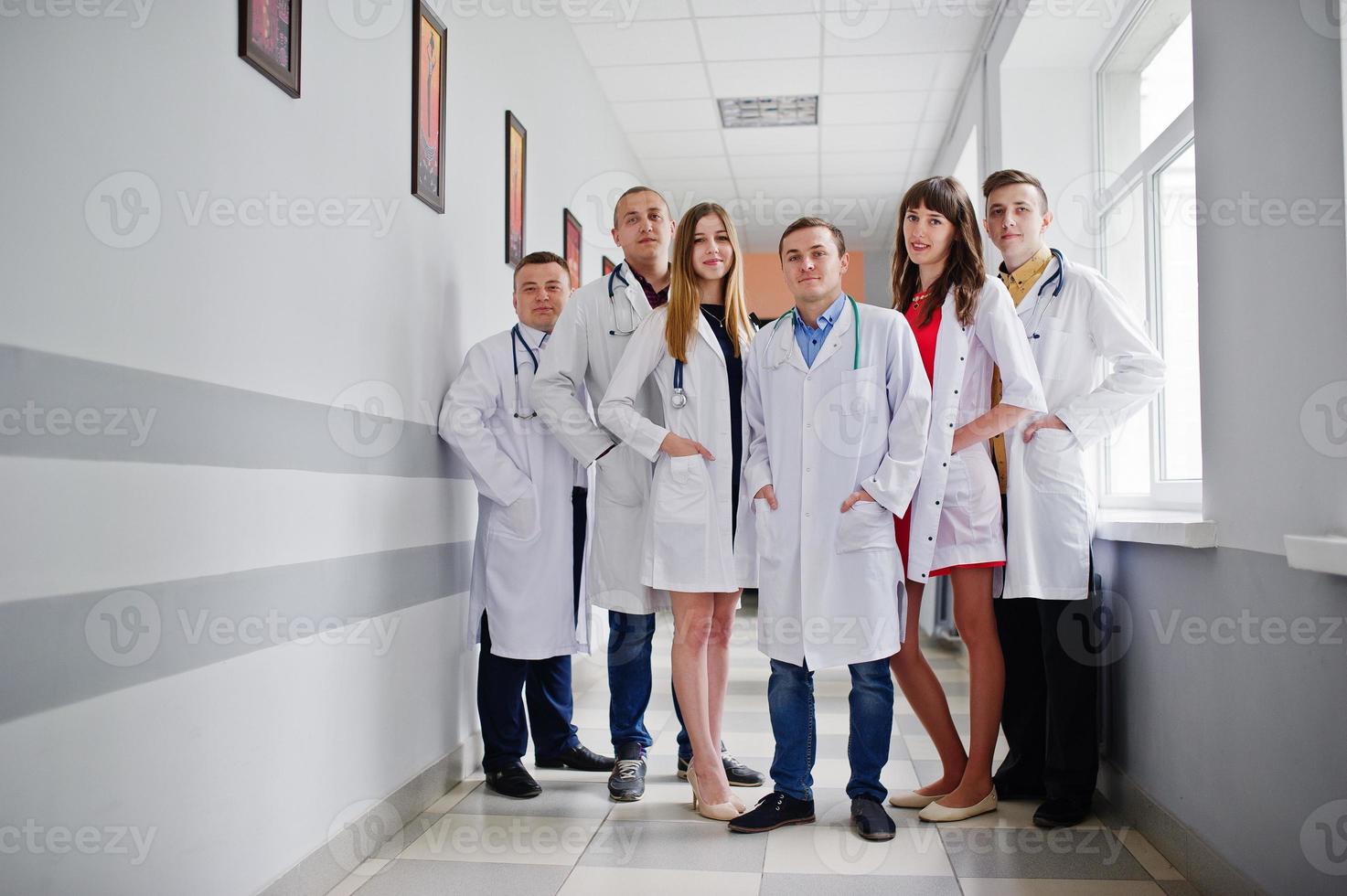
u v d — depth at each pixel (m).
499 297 3.29
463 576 2.83
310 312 1.92
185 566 1.49
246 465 1.67
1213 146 1.86
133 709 1.37
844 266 2.31
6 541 1.15
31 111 1.20
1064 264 2.42
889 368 2.25
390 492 2.31
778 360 2.28
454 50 2.87
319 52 1.98
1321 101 1.47
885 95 5.36
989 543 2.29
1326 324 1.46
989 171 4.30
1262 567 1.66
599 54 4.81
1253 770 1.69
